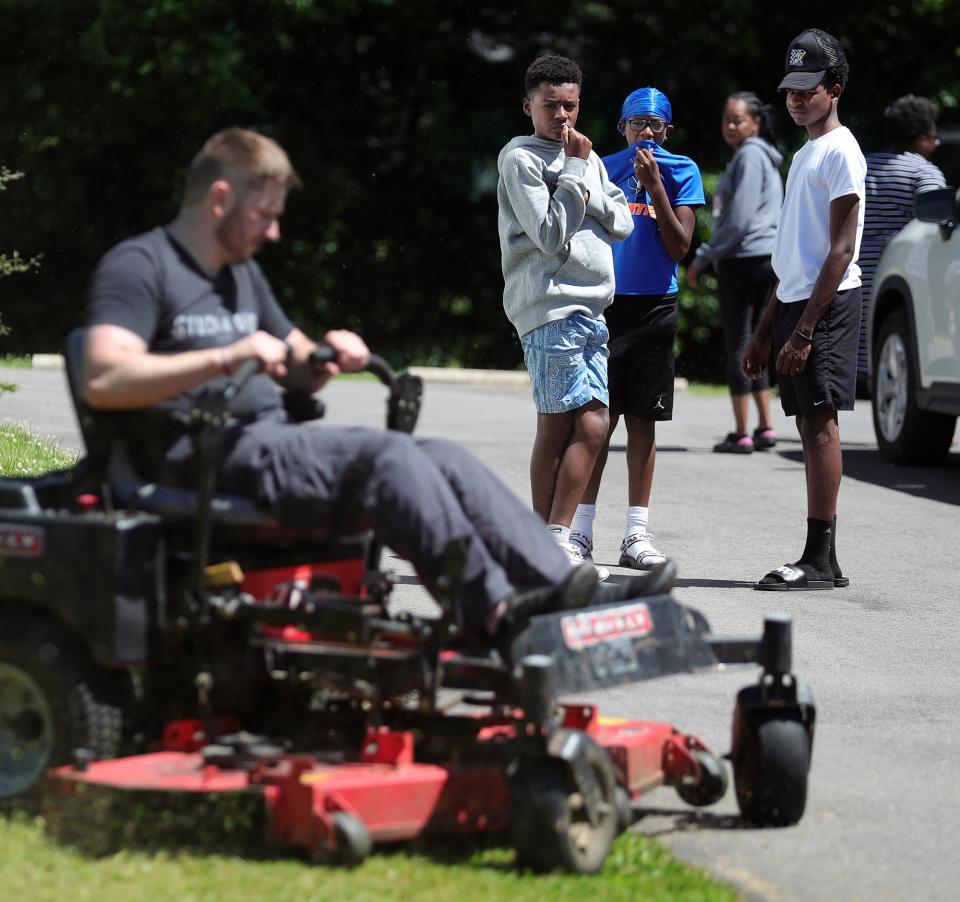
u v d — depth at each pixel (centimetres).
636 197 1706
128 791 846
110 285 919
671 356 1694
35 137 4816
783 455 2559
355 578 945
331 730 934
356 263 5291
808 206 1595
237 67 4697
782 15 5222
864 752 1112
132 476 926
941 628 1495
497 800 865
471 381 3944
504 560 899
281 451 894
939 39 5362
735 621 1480
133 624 861
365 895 784
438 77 5175
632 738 930
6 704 908
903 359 2508
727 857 896
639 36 5116
